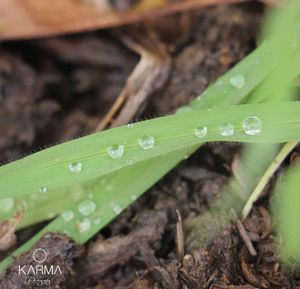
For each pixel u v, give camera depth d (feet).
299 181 0.46
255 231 0.53
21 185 0.50
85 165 0.50
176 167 0.57
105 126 0.62
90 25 0.64
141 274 0.53
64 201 0.55
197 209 0.55
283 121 0.50
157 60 0.64
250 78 0.53
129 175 0.54
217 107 0.52
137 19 0.64
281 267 0.51
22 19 0.64
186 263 0.52
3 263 0.53
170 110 0.62
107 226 0.56
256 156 0.54
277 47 0.52
